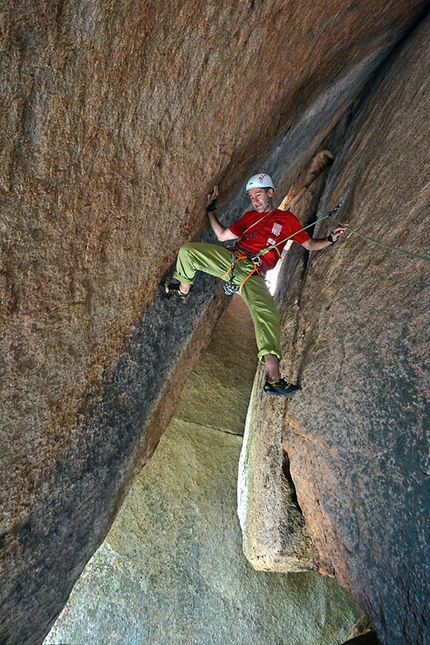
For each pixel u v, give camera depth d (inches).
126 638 236.7
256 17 113.7
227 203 173.5
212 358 338.0
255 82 137.4
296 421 132.3
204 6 96.7
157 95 102.9
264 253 134.6
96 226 101.3
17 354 88.3
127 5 79.7
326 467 117.9
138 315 133.0
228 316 377.4
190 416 303.7
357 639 126.6
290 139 205.6
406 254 101.9
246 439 212.4
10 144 74.4
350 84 224.5
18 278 83.7
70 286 98.6
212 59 112.0
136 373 139.7
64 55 75.5
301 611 242.4
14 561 99.0
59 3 69.4
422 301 99.6
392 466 94.9
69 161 87.1
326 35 154.9
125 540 263.4
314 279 157.8
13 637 110.0
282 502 140.8
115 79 88.8
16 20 65.4
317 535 127.8
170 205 129.8
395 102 175.3
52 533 112.9
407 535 87.9
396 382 99.6
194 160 131.9
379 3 164.1
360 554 103.3
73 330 103.6
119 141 99.4
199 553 256.4
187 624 237.0
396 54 219.3
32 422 96.1
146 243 124.7
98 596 251.0
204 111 123.5
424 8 205.0
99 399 122.0
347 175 188.5
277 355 123.0
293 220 140.1
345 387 115.6
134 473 166.9
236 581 248.7
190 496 273.4
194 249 133.0
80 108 84.7
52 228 88.6
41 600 116.4
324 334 134.1
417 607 83.0
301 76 164.7
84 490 124.3
